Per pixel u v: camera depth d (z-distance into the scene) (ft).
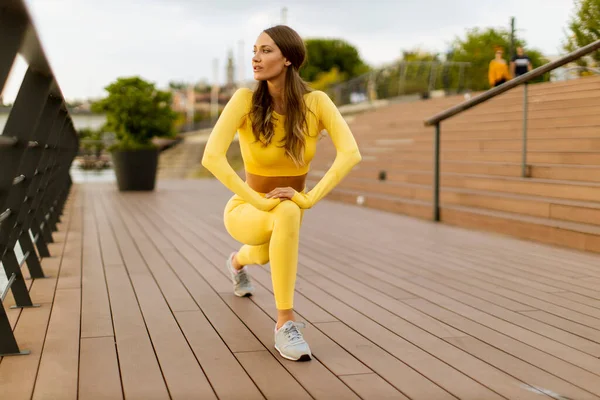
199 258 15.17
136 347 8.09
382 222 22.27
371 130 41.91
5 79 5.94
